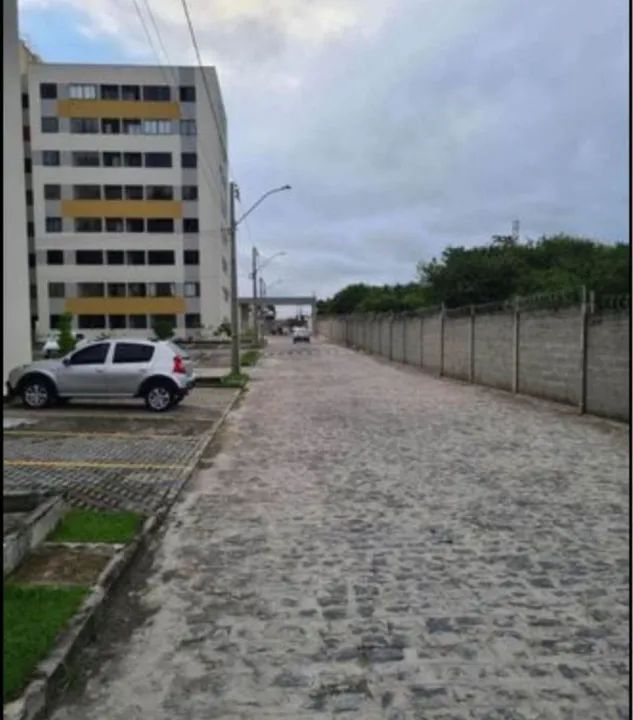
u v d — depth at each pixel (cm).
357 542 559
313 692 331
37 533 523
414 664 357
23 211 1527
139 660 365
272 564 510
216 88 6712
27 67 6444
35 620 383
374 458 916
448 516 631
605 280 2573
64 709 320
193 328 6725
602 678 341
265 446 1023
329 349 5250
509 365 1841
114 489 745
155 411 1447
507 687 334
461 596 446
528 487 742
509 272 3631
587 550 534
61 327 3809
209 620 414
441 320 2536
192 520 630
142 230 6662
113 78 6519
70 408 1483
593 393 1337
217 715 312
